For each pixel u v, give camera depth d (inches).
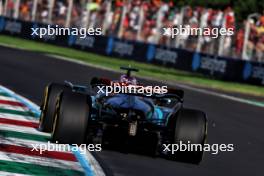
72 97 1115.9
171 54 3939.5
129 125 1091.3
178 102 1235.2
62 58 3516.2
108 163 1099.9
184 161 1192.8
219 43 4020.7
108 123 1150.3
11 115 1459.2
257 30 3959.2
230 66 3590.1
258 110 2410.2
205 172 1160.8
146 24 4547.2
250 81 3499.0
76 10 4803.2
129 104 1168.8
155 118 1211.2
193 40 4180.6
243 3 4977.9
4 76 2303.2
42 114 1291.8
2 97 1759.4
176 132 1141.7
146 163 1149.1
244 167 1288.1
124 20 4601.4
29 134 1234.6
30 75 2466.8
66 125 1088.8
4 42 4217.5
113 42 4284.0
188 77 3506.4
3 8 5191.9
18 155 1028.5
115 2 4822.8
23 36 4800.7
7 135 1189.1
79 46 4478.3
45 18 5009.8
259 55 3951.8
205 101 2440.9
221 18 4082.2
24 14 5162.4
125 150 1219.9
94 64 3444.9
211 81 3449.8
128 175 1040.2
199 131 1143.6
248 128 1875.0
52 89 1267.2
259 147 1565.0
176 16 4350.4
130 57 4173.2
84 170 1011.3
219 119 1974.7
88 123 1103.0
